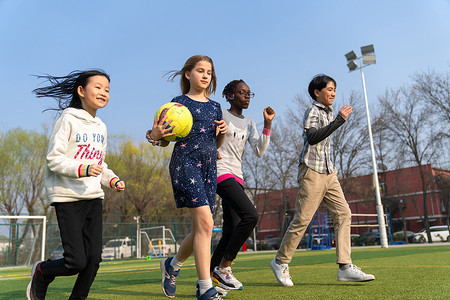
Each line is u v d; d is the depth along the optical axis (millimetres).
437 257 6223
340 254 3242
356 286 3016
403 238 28125
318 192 3326
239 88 3666
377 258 6695
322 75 3631
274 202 36844
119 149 27922
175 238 21344
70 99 2689
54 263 2369
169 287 2873
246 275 4484
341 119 3203
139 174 26875
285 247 3326
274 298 2596
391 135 29672
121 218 26906
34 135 25531
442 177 30375
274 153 31969
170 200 27750
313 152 3377
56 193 2312
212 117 2756
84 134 2479
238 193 3188
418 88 28719
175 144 2688
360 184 32625
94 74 2615
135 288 3719
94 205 2447
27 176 24844
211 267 3264
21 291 4070
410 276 3494
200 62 2830
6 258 15789
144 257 20219
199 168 2609
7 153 24406
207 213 2506
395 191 32188
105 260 16781
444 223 32125
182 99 2764
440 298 2273
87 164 2428
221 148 3385
